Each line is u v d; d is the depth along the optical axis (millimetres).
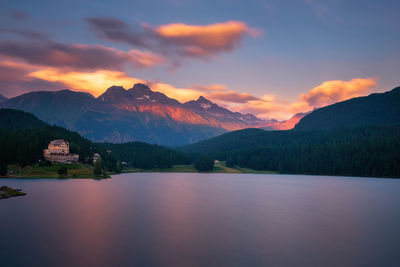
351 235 73875
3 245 62156
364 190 176000
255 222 87000
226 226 81562
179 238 69688
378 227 82125
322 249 63438
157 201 122500
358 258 58375
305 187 194750
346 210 108062
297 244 66438
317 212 103750
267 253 60594
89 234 71250
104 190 153500
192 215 95438
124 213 95750
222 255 59062
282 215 97750
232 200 131125
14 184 169250
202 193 154500
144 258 56750
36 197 123875
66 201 115312
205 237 70812
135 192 149625
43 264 52875
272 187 193375
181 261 55688
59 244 63469
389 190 176125
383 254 60625
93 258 56219
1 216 87625
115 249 61312
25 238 66875
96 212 96250
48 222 81375
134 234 72125
